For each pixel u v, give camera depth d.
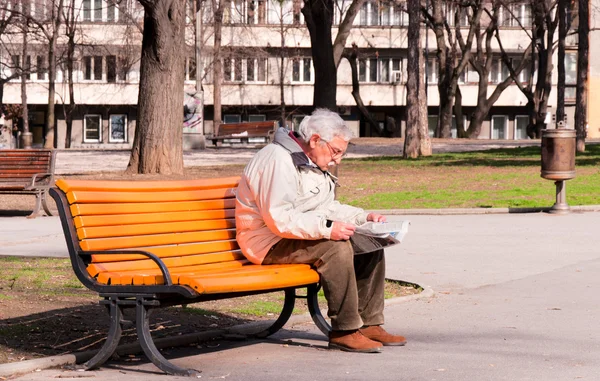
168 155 25.78
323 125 6.36
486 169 28.69
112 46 64.56
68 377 5.59
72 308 7.81
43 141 69.12
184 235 6.41
